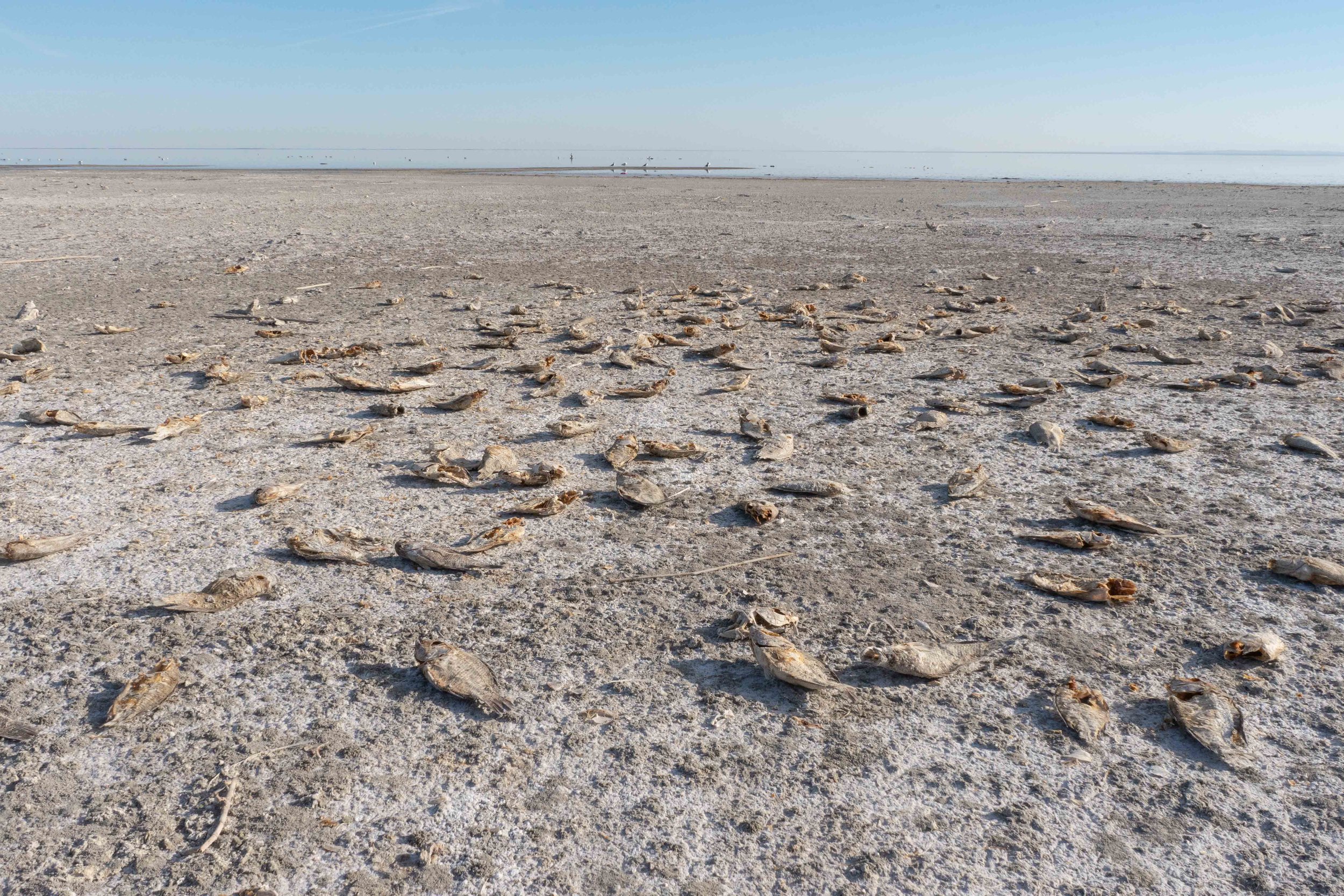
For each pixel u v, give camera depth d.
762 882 3.05
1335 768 3.61
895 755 3.69
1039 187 55.62
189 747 3.68
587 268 18.77
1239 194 46.38
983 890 3.03
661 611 4.77
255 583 4.86
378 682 4.13
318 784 3.48
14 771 3.53
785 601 4.86
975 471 6.55
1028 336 12.04
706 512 6.10
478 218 30.48
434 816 3.33
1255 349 10.97
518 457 7.15
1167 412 8.46
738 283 16.66
